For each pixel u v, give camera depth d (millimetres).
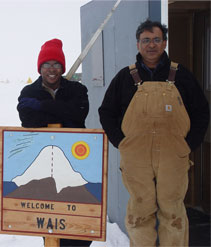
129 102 2438
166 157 2369
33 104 2588
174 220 2500
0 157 2619
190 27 4160
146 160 2398
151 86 2367
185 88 2418
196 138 2447
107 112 2531
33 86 2752
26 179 2588
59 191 2547
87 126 4840
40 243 3648
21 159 2600
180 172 2420
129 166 2453
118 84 2510
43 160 2574
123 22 3574
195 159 4312
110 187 4160
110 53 3965
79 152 2535
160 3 3008
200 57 4102
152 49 2385
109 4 3906
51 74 2641
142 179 2449
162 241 2584
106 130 2480
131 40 3400
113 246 3553
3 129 2621
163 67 2412
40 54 2658
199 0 3830
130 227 2588
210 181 4016
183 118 2377
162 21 3029
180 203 2508
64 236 2533
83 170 2525
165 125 2338
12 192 2602
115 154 3926
